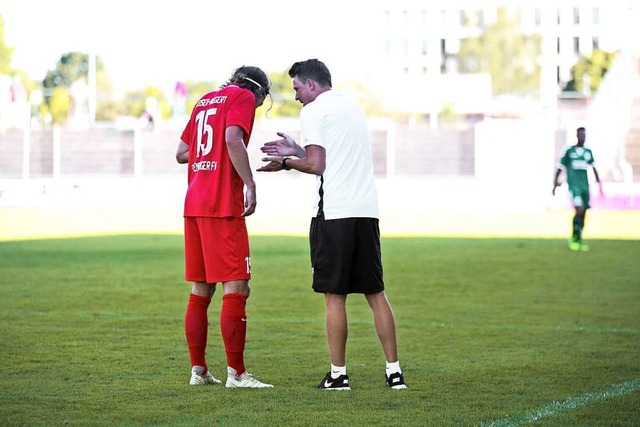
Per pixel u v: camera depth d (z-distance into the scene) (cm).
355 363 2462
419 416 1864
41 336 2838
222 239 2116
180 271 4875
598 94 12825
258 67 2256
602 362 2486
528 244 6631
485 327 3128
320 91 2184
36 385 2136
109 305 3581
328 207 2125
